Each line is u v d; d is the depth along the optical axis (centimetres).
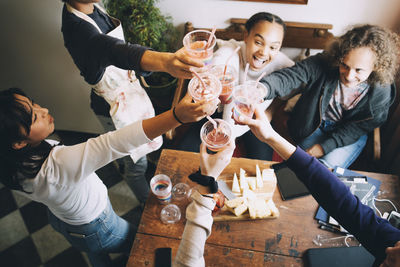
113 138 94
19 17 177
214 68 121
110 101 149
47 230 203
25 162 92
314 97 169
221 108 178
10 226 206
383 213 129
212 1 193
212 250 119
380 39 140
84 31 124
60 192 102
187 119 91
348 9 186
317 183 97
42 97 227
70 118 243
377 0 180
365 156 192
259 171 139
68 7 128
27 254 194
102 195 126
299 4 185
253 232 123
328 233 122
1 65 204
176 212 129
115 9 183
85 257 192
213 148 97
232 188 133
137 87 159
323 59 166
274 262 116
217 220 125
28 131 91
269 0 185
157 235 123
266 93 144
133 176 181
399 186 137
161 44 201
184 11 202
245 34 168
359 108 169
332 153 181
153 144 166
